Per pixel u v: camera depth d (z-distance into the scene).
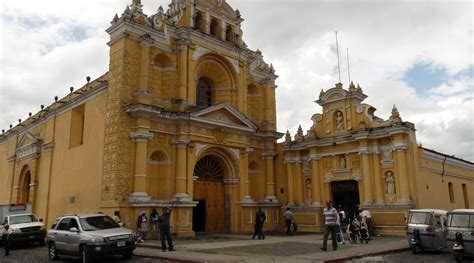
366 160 26.19
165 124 24.78
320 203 28.27
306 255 14.83
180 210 23.86
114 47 24.38
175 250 16.81
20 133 37.28
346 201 27.62
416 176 24.66
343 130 28.03
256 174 30.69
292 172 30.06
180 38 26.33
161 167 24.70
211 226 27.03
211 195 27.52
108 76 24.38
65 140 28.70
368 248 17.31
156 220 22.02
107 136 23.39
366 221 22.94
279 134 31.08
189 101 25.88
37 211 30.59
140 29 24.48
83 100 27.05
